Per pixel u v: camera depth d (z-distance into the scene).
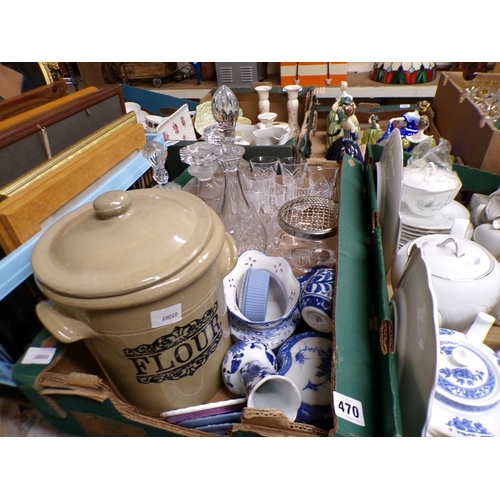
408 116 1.12
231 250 0.48
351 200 0.80
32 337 0.54
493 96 1.09
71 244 0.40
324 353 0.55
